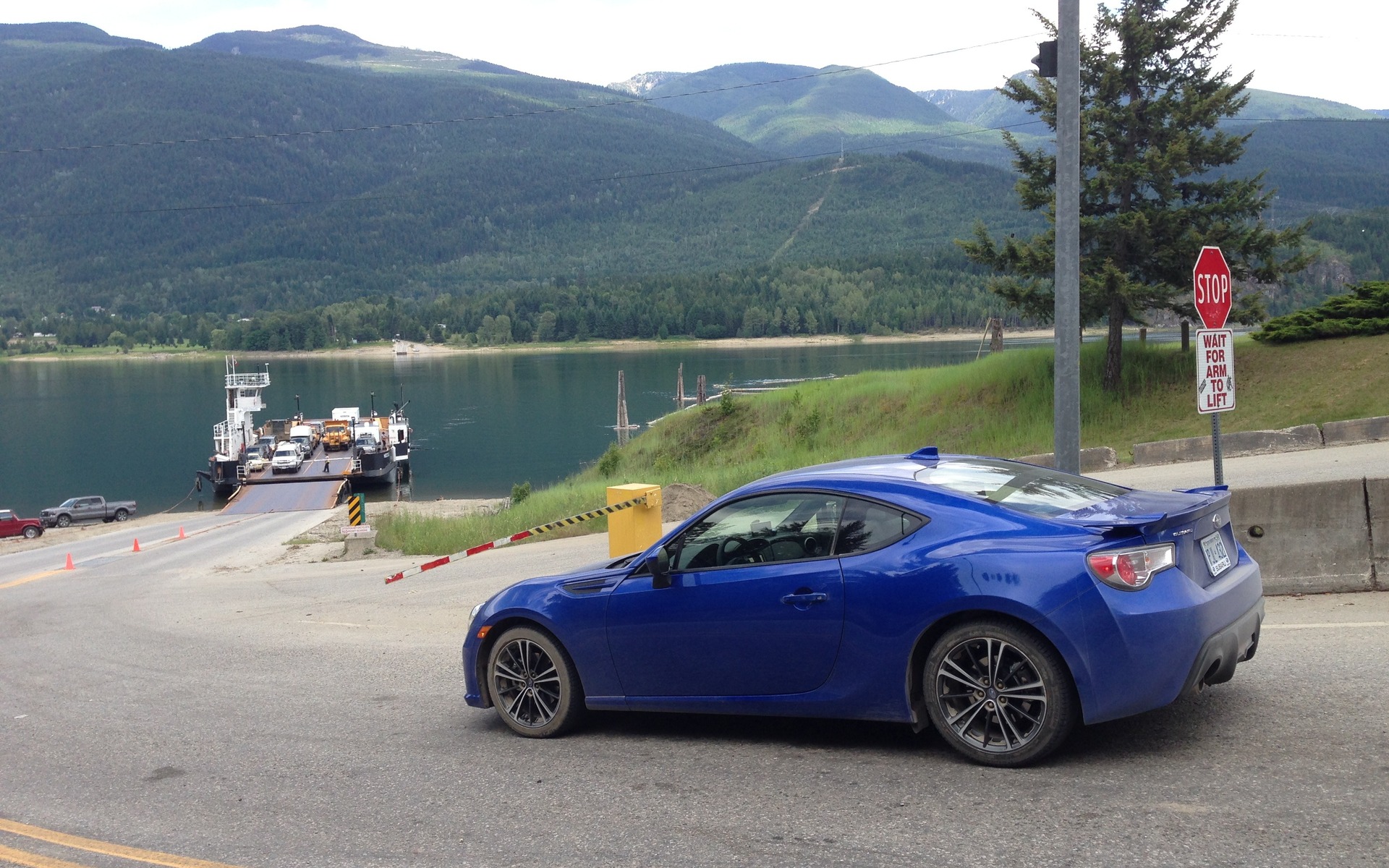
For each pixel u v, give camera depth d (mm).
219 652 10570
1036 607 4605
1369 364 23984
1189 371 27516
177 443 108750
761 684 5457
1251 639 5164
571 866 4258
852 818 4480
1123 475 18219
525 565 16125
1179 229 26344
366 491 73250
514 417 120625
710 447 39531
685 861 4207
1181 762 4754
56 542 44156
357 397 158125
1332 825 3980
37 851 4938
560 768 5617
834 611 5164
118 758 6602
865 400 35594
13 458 98688
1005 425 27891
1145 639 4523
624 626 5836
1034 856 3926
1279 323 27250
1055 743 4703
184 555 30891
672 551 5816
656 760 5605
